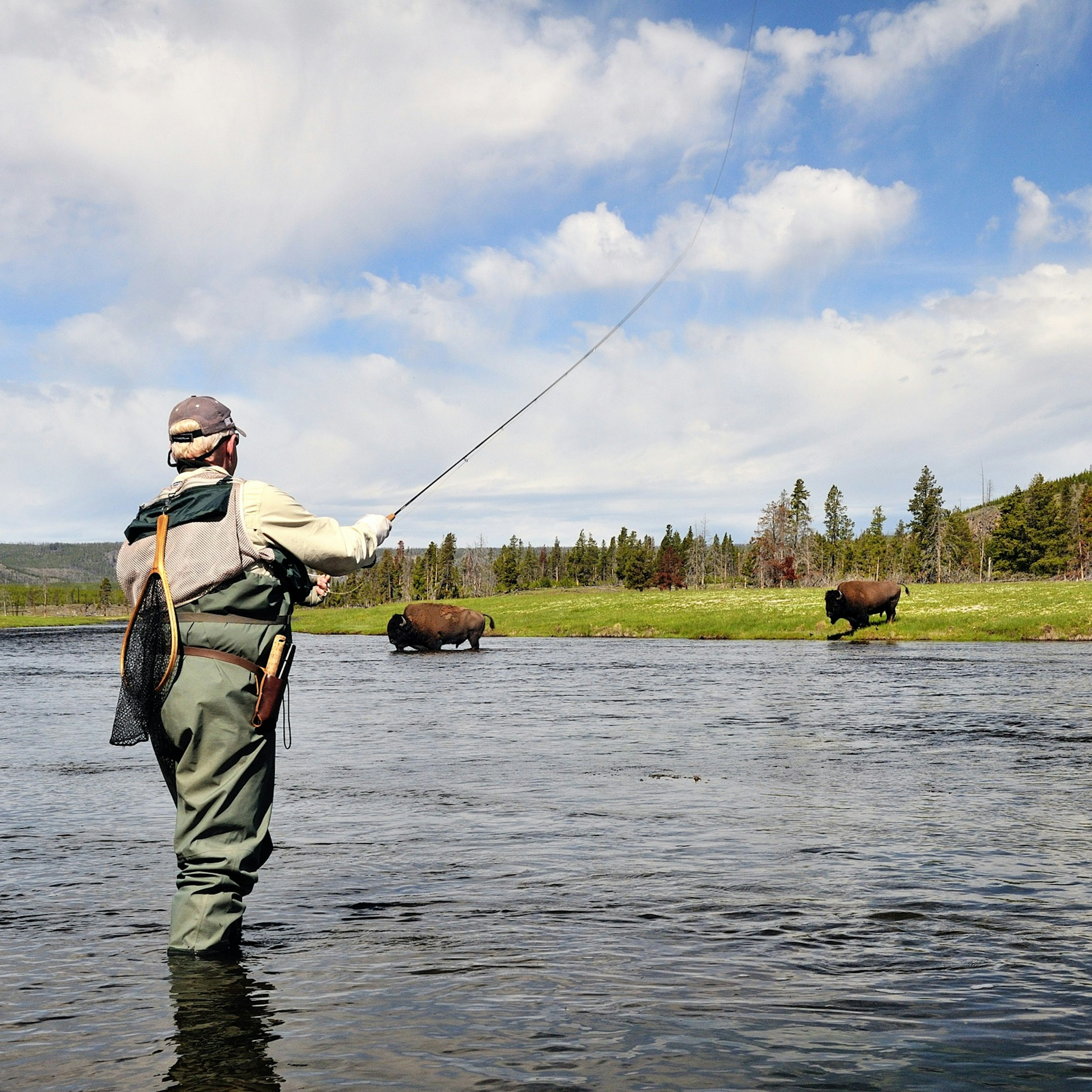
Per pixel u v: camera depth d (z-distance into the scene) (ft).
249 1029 9.38
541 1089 7.99
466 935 12.69
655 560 495.00
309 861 17.13
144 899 14.76
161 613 12.41
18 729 41.01
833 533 524.93
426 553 561.84
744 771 28.32
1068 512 433.89
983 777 26.96
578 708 49.39
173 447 13.43
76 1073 8.35
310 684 68.64
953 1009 9.95
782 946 12.21
